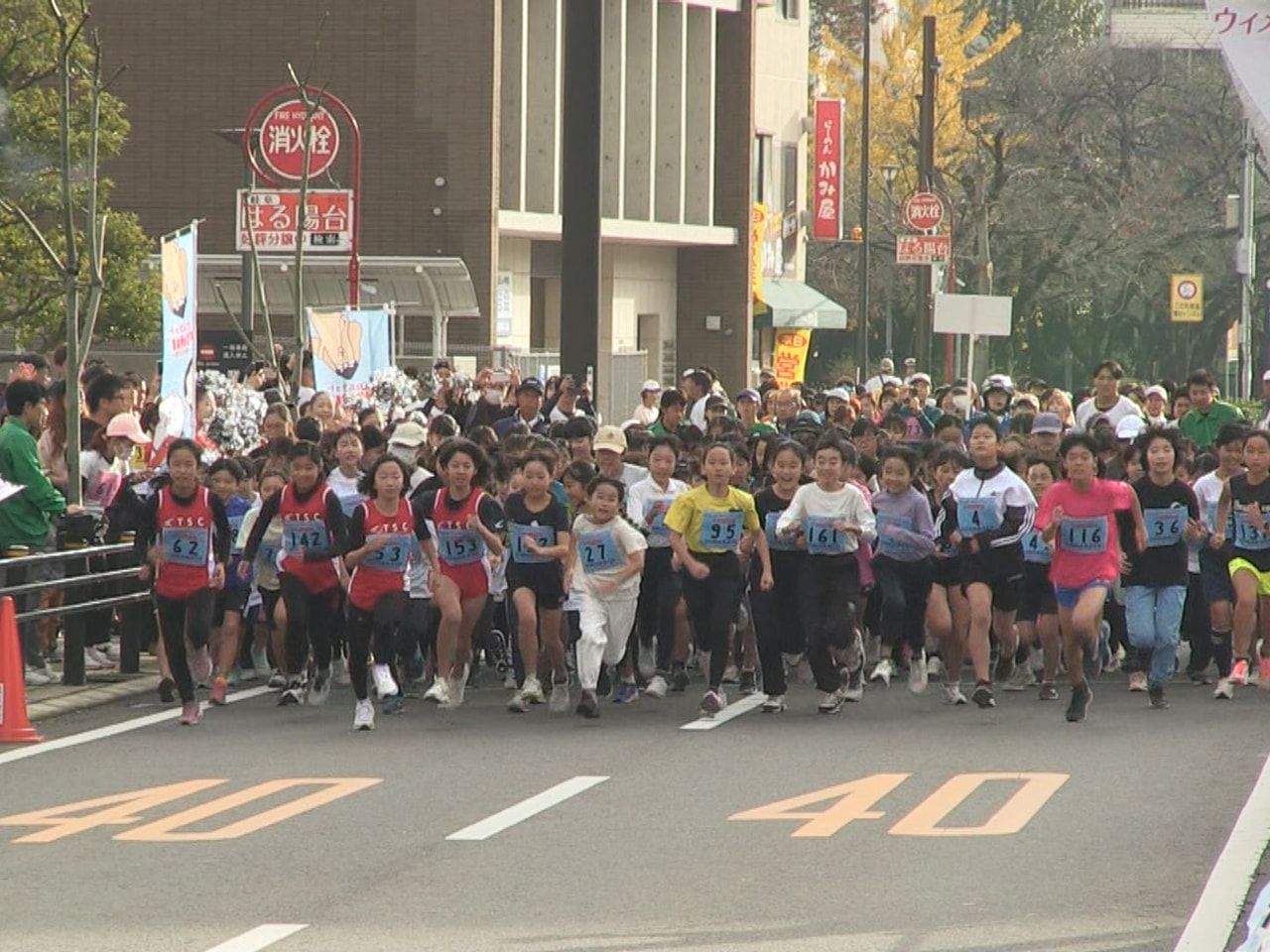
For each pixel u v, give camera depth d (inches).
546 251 6929.1
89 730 2102.6
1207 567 2381.9
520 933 1226.6
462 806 1651.1
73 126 4901.6
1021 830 1528.1
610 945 1194.0
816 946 1187.3
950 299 5231.3
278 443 2345.0
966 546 2257.6
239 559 2276.1
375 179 6264.8
